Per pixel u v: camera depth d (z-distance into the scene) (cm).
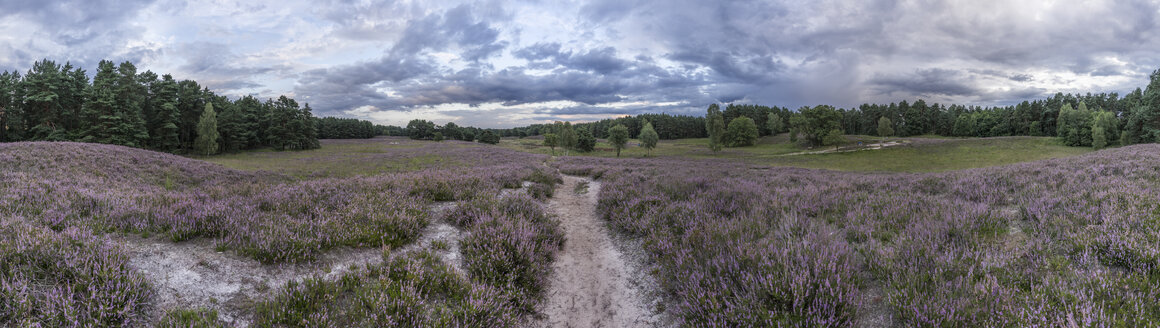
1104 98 11456
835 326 380
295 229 616
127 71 5700
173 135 6219
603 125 17875
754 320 394
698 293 462
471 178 1277
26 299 335
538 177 1605
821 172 2239
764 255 510
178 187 1673
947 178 1144
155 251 516
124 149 2028
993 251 489
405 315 420
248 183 1105
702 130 15325
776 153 7644
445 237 717
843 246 530
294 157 5859
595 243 796
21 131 5647
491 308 469
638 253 707
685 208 870
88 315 341
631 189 1173
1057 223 559
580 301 558
